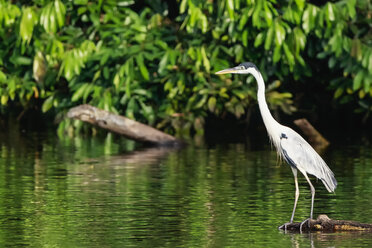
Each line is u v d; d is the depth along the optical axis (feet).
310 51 61.46
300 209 34.42
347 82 62.44
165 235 29.43
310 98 71.15
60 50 58.80
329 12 54.24
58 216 32.86
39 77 61.57
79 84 61.67
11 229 30.40
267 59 60.95
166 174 44.32
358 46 57.00
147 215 33.04
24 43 58.90
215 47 61.62
